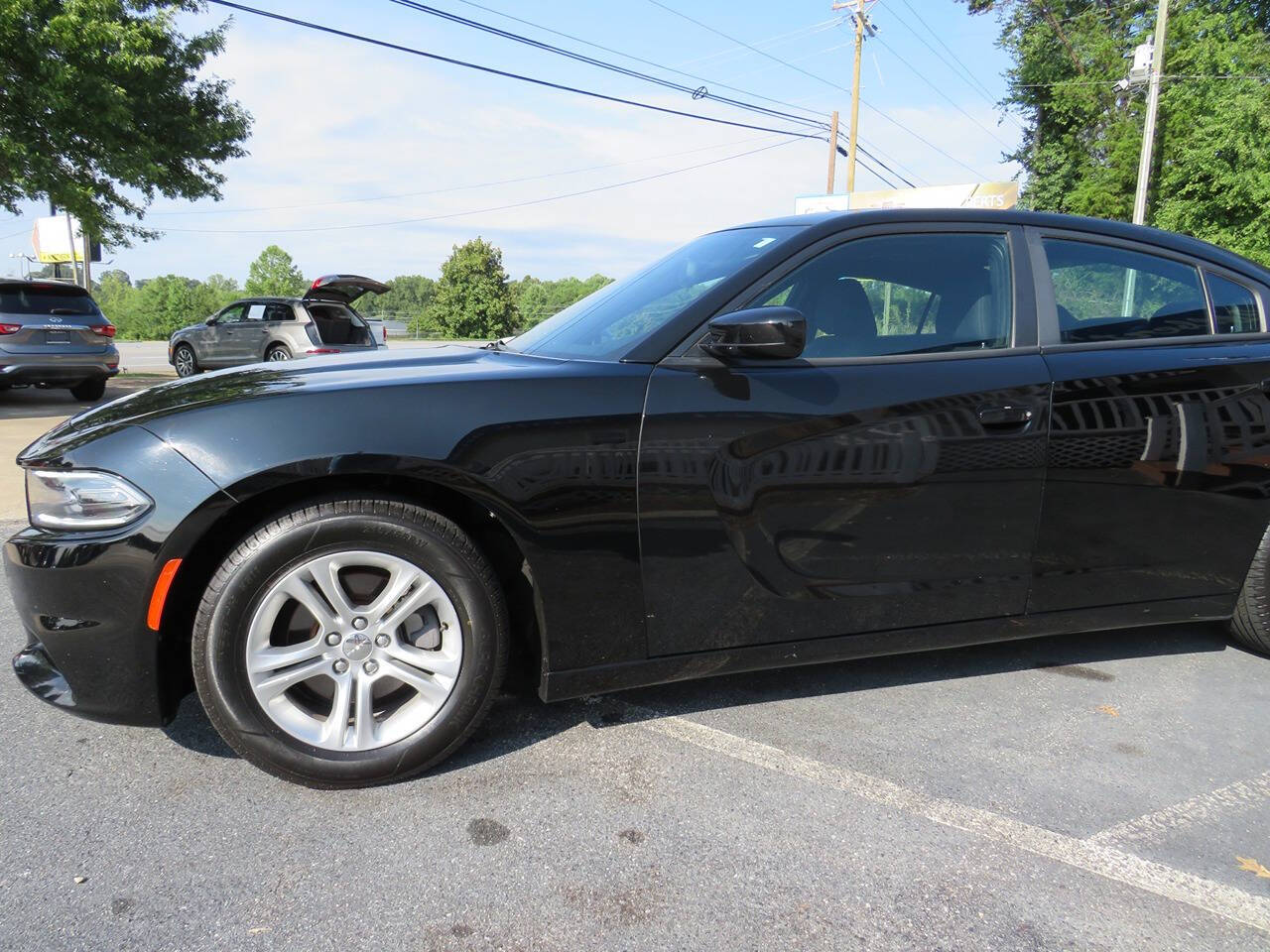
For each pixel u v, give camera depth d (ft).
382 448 6.82
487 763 7.84
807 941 5.67
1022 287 9.06
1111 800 7.45
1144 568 9.25
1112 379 8.87
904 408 8.16
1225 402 9.30
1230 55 64.69
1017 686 9.70
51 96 35.32
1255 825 7.14
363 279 48.52
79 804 7.07
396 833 6.75
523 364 8.14
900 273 8.82
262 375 8.15
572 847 6.62
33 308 34.12
